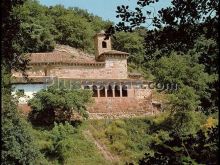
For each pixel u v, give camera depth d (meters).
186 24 13.94
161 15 14.02
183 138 12.55
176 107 71.44
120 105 80.62
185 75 88.50
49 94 69.56
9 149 40.00
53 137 62.03
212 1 13.60
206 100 12.88
